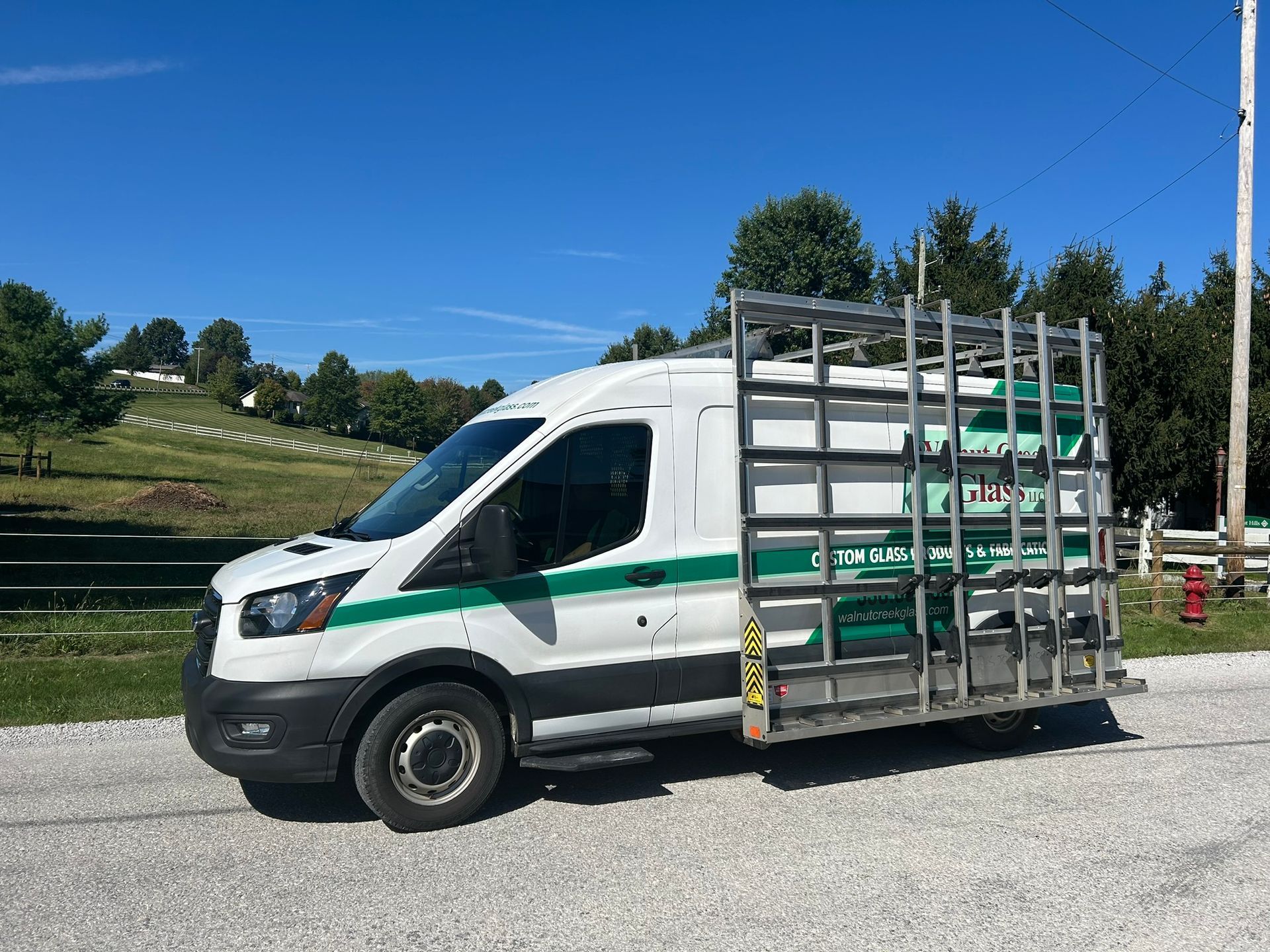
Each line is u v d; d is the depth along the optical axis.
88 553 16.75
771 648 5.53
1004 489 6.40
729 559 5.63
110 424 39.62
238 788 5.70
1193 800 5.61
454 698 4.98
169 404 103.44
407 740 4.92
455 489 5.25
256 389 106.62
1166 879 4.43
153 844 4.80
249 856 4.64
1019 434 6.49
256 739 4.71
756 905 4.11
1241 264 14.51
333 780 4.79
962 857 4.68
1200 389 18.22
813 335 5.80
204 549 18.17
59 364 38.44
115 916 3.99
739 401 5.49
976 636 6.18
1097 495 6.79
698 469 5.63
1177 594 14.36
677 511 5.53
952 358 6.20
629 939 3.79
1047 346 6.59
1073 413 6.71
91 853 4.67
